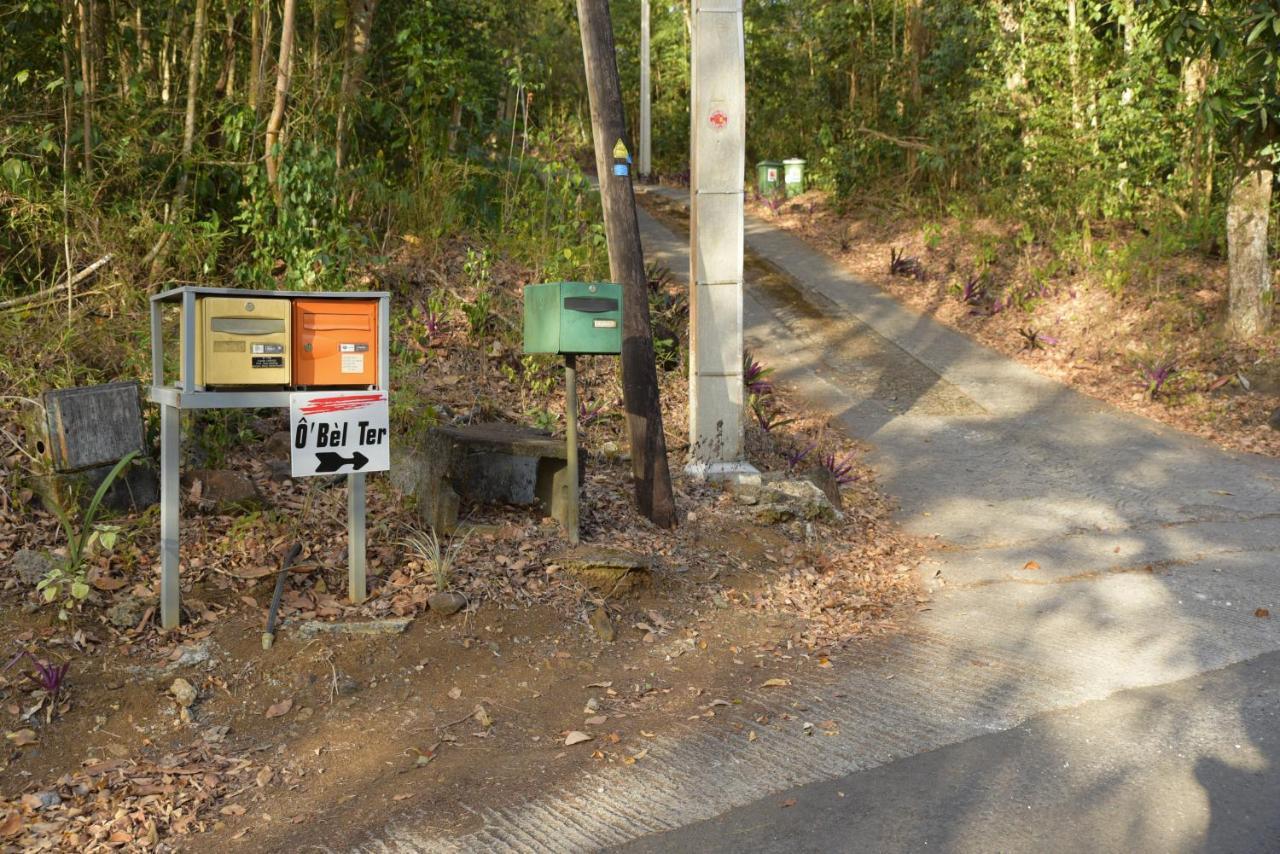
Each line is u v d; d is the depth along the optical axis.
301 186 9.48
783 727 4.82
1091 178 16.97
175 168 9.46
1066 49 17.89
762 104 31.81
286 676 4.83
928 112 21.61
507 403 9.37
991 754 4.50
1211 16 11.64
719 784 4.24
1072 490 9.68
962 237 18.62
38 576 5.07
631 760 4.45
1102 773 4.30
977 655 5.80
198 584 5.35
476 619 5.50
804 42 28.20
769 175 25.38
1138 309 15.00
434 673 5.07
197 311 4.84
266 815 3.97
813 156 25.86
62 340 7.12
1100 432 11.70
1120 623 6.32
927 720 4.89
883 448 10.99
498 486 6.90
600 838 3.81
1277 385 12.56
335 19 11.27
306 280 9.34
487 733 4.68
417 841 3.79
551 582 6.00
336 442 5.20
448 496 6.37
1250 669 5.53
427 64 12.20
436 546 5.82
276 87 10.03
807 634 6.16
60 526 5.65
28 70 8.80
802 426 11.41
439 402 8.70
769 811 4.01
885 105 22.64
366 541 6.09
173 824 3.87
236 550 5.69
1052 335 15.06
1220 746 4.56
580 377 10.37
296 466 5.12
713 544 7.21
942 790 4.17
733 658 5.73
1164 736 4.68
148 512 5.74
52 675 4.38
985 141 19.73
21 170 7.92
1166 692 5.22
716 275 8.69
